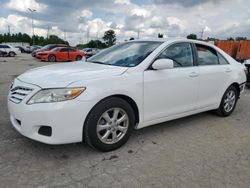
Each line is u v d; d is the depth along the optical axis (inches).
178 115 171.6
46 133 125.1
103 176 116.6
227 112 211.8
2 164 123.9
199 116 212.2
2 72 487.2
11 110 134.9
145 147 148.1
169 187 110.1
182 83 167.0
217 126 188.4
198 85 179.0
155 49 160.2
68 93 121.7
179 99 168.4
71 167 123.6
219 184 113.5
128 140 157.0
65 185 109.2
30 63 790.5
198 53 184.2
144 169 123.5
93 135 131.4
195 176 119.0
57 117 120.2
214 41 805.2
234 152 145.3
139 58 156.0
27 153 135.6
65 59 951.6
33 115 121.9
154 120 157.8
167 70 159.5
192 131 176.4
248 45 682.8
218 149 148.6
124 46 183.0
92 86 128.1
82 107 124.6
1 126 171.5
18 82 138.8
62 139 123.4
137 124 151.6
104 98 132.8
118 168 123.8
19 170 119.3
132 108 148.4
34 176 114.8
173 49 168.4
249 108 245.0
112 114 138.8
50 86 122.3
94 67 149.7
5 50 1146.7
